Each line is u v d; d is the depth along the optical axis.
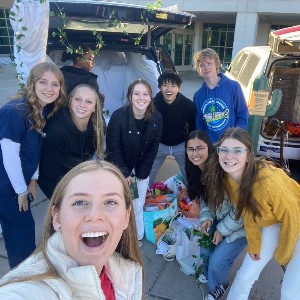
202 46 19.94
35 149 2.25
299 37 3.38
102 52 5.14
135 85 2.60
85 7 3.17
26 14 2.89
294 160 4.72
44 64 2.24
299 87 5.00
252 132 3.46
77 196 0.97
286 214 1.80
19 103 2.18
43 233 1.08
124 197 1.08
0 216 2.36
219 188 2.13
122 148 2.77
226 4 14.08
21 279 0.91
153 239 3.07
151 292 2.54
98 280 0.97
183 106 3.34
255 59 5.08
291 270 1.94
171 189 3.45
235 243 2.26
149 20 3.57
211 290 2.42
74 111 2.35
